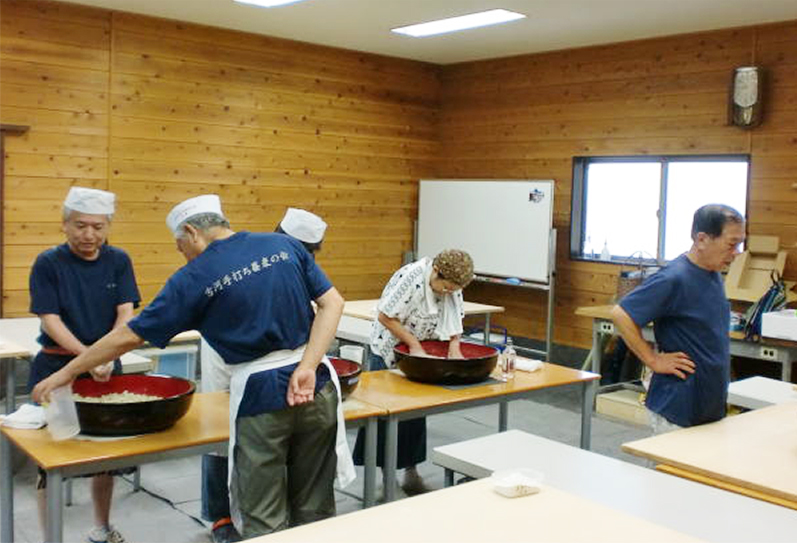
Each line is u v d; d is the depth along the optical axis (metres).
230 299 2.24
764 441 2.63
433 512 1.82
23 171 5.57
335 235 7.25
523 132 7.20
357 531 1.71
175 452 2.38
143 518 3.63
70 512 3.64
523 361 3.69
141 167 6.08
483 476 2.58
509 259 6.82
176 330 2.26
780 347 4.66
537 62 7.05
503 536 1.68
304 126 6.95
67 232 2.87
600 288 6.65
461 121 7.75
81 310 2.92
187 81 6.25
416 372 3.26
